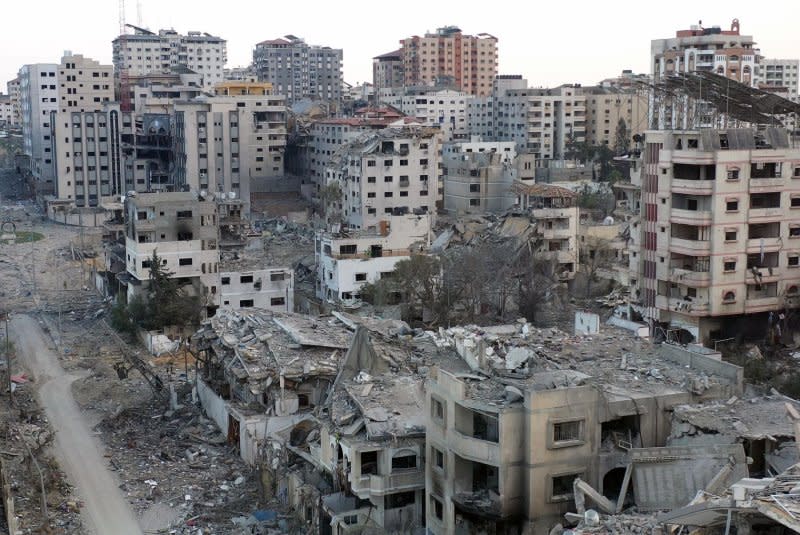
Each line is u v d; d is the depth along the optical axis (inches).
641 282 4116.6
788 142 3946.9
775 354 3777.1
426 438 2153.1
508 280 4623.5
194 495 2674.7
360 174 6988.2
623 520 1628.9
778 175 3870.6
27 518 2502.5
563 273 5123.0
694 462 1782.7
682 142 3870.6
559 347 2544.3
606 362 2372.0
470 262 4692.4
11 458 2928.2
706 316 3855.8
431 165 7140.8
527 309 4458.7
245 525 2449.6
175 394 3449.8
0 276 6190.9
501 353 2367.1
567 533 1599.4
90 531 2474.2
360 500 2300.7
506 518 1939.0
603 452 1967.3
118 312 4621.1
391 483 2255.2
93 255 6781.5
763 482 1448.1
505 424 1918.1
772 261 3914.9
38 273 6284.5
